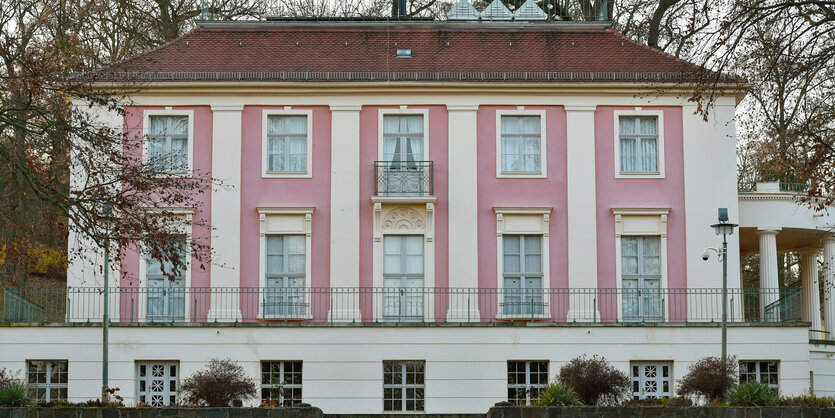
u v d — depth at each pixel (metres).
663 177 36.69
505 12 41.31
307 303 35.72
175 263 25.77
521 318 35.69
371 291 35.84
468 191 36.47
